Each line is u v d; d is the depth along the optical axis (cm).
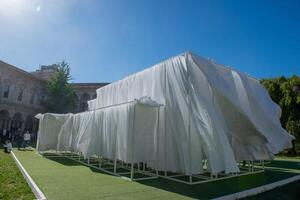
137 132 895
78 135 1338
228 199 621
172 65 1017
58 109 3559
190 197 621
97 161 1337
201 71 961
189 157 843
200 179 888
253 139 1088
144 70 1188
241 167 1322
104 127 1098
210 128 877
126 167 1141
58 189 654
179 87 961
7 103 3122
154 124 966
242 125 1049
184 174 914
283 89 2419
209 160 838
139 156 878
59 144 1560
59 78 3669
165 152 942
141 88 1180
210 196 634
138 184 764
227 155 866
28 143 2475
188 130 866
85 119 1296
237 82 1209
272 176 1007
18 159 1298
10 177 784
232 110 1024
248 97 1188
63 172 940
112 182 777
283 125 2355
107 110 1095
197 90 928
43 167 1055
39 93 3684
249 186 785
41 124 1680
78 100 4250
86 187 692
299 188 816
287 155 2247
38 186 678
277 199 662
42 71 4684
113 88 1480
